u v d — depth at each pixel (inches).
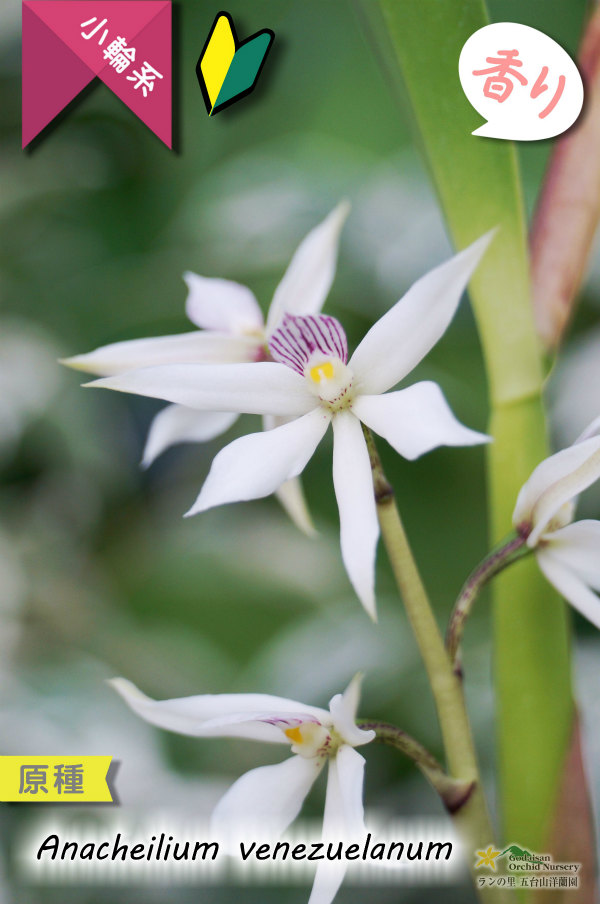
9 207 21.7
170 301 22.1
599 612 12.1
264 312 21.7
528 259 12.9
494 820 17.1
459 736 12.1
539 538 12.2
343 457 11.9
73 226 22.5
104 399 22.3
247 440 11.9
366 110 22.1
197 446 22.8
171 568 21.9
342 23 21.5
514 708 12.7
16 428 20.7
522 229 12.7
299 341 12.0
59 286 22.3
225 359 12.8
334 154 22.3
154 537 23.0
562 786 12.6
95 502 22.5
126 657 20.7
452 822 12.1
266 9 21.4
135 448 23.0
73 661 20.5
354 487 11.8
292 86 22.0
